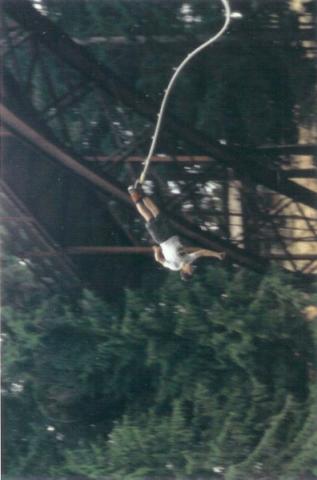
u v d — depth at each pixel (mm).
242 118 23812
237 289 21984
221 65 23625
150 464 20812
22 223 22703
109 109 23750
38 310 22125
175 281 22266
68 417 21672
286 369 21156
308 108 23719
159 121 16344
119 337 21953
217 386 21406
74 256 23000
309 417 20438
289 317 21484
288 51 23531
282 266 23016
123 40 23688
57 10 23438
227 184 24016
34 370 21859
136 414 21500
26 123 20953
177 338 21828
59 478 21219
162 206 23562
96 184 22703
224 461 20594
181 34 23625
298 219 23891
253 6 23422
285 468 20141
